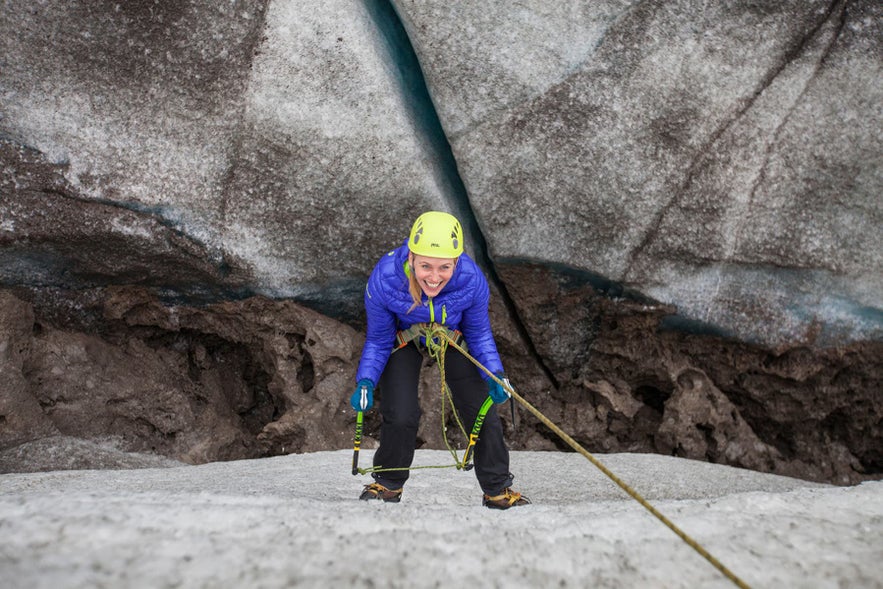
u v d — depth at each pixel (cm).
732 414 720
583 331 735
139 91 638
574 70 643
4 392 616
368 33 644
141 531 307
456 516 349
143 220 658
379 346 430
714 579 286
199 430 700
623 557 301
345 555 294
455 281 405
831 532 326
